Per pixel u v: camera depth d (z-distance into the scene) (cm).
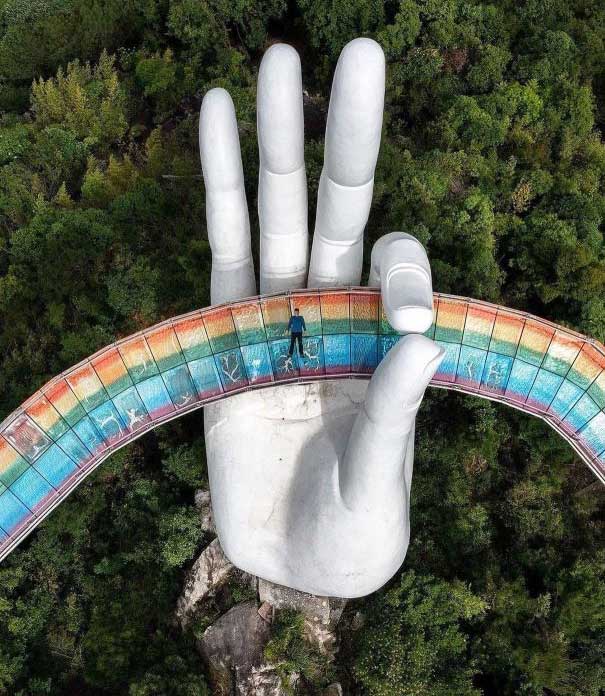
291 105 1352
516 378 1700
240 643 2209
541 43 3186
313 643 2222
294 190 1551
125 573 2470
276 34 3762
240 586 2297
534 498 2369
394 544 1570
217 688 2219
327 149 1384
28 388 2586
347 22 3253
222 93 1510
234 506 1750
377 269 1622
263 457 1742
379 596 2239
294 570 1708
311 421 1748
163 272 2723
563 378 1689
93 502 2517
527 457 2498
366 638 2136
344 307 1656
